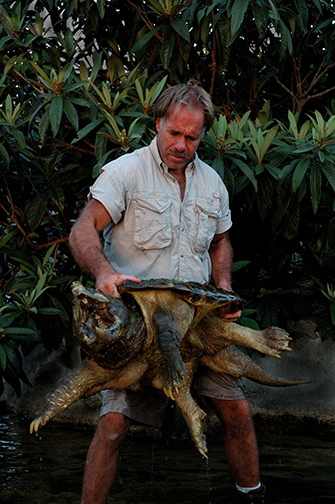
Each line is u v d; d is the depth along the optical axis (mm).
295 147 3076
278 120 3658
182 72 3584
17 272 3799
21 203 3785
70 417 3613
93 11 3656
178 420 3098
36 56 3504
